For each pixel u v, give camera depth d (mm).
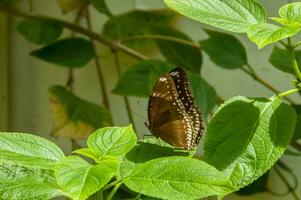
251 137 906
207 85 1011
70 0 1256
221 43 1134
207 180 827
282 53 1026
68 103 1178
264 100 923
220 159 902
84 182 805
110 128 859
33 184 855
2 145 847
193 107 938
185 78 937
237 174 894
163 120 930
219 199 859
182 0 900
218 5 902
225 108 920
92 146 850
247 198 1256
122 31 1244
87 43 1198
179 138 924
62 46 1195
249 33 863
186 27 1269
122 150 848
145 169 837
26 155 846
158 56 1274
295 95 1214
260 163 895
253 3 902
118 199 1078
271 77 1234
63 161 824
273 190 1245
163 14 1247
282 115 914
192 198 822
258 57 1238
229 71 1255
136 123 1233
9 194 850
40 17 1224
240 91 1251
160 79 925
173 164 835
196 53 1187
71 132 1170
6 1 1244
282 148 899
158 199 889
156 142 928
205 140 912
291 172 1200
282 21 892
